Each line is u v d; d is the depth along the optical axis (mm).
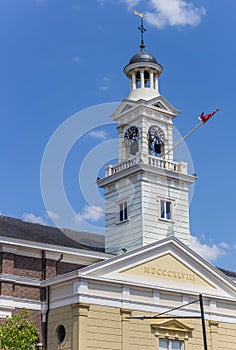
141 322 40531
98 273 39969
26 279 41031
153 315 41219
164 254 43594
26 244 41469
